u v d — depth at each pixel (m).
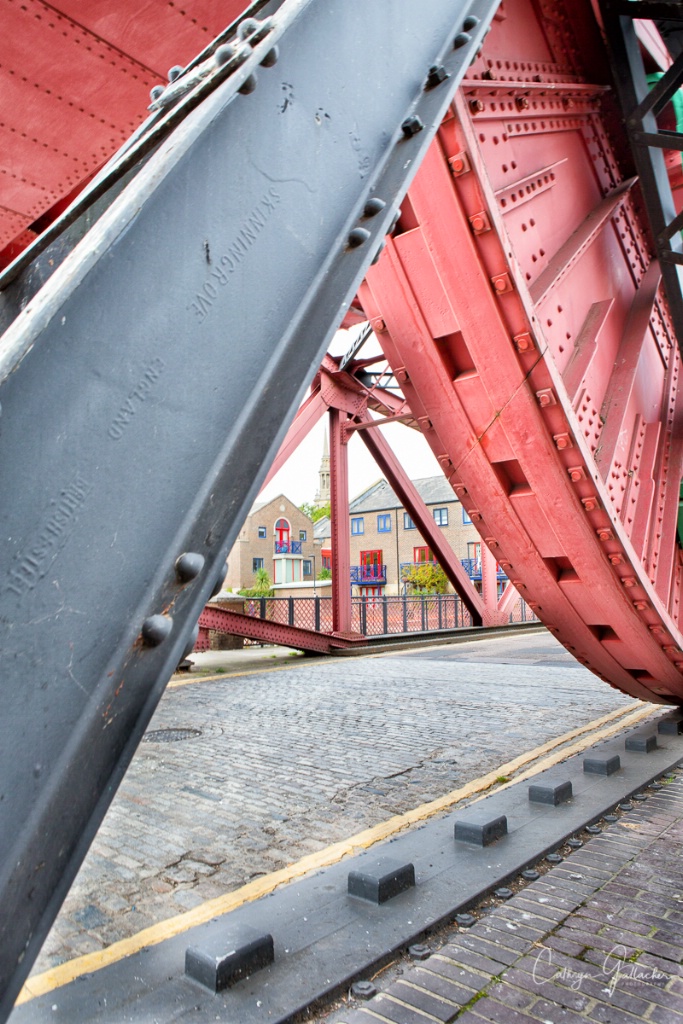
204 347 1.21
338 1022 2.25
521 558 4.61
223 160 1.32
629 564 4.25
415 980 2.47
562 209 4.60
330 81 1.63
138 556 1.05
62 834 0.90
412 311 3.67
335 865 3.44
